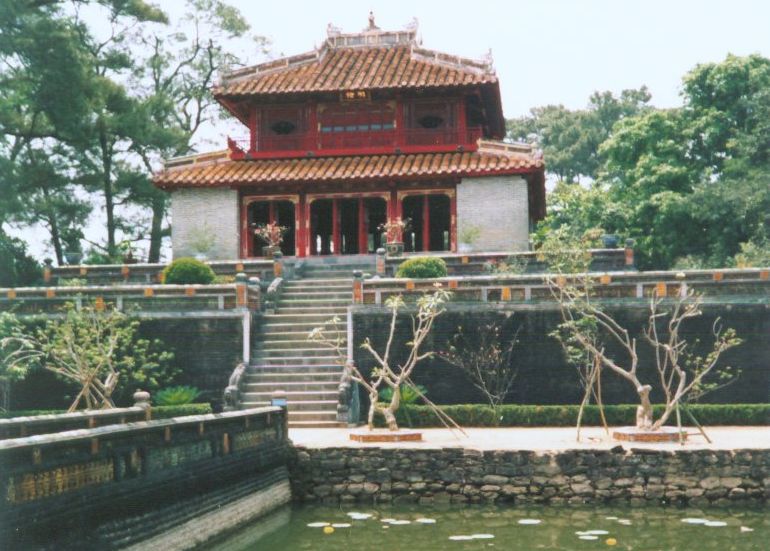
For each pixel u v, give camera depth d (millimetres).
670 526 16797
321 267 33719
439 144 36844
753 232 39938
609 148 48688
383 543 15734
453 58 37750
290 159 37375
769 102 41562
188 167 37062
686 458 18797
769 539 15750
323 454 19766
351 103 37906
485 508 18766
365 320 26594
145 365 25141
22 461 10391
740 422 23922
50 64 35250
